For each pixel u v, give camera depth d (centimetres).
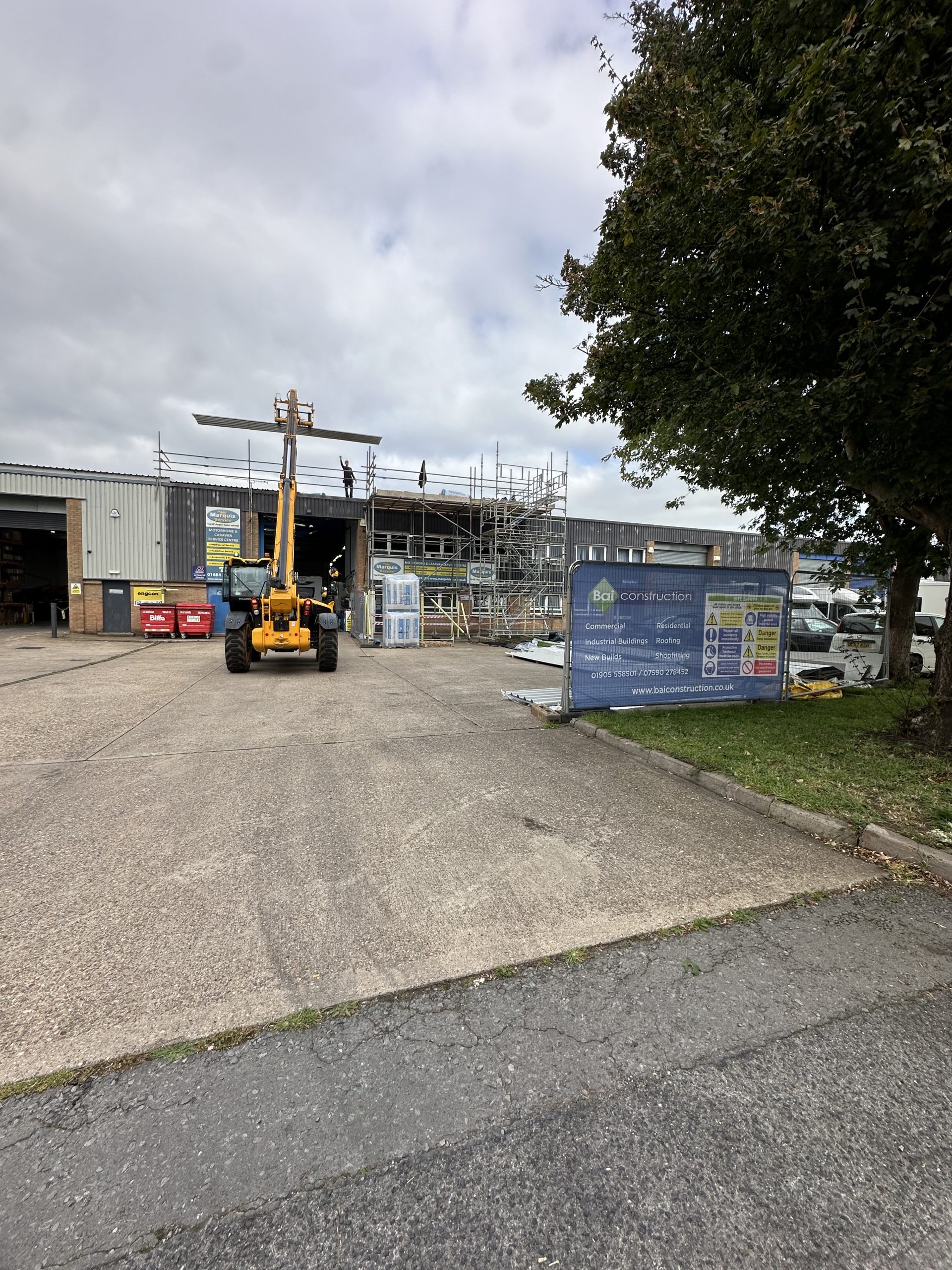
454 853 379
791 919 309
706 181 433
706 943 286
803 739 616
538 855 377
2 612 2886
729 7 509
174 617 2153
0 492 2184
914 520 639
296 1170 170
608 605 736
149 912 307
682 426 653
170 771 547
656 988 252
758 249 437
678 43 565
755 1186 168
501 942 284
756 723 695
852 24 349
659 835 410
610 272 596
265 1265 146
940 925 306
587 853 380
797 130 384
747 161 404
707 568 773
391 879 344
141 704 892
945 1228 157
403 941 283
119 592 2302
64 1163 171
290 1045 218
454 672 1307
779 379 555
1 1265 143
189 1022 229
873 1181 169
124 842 392
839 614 1422
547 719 751
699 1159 176
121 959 268
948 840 381
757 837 409
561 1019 233
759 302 521
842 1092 201
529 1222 157
